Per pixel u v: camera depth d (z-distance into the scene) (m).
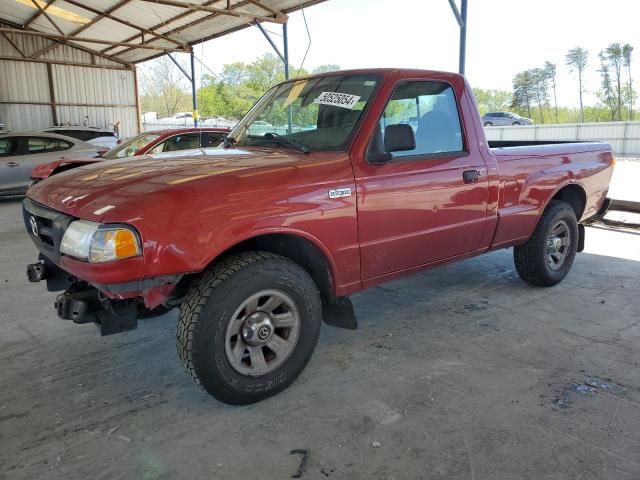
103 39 20.44
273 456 2.36
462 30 10.17
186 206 2.45
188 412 2.74
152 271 2.38
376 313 4.14
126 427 2.61
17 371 3.23
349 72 3.48
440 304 4.33
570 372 3.12
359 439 2.47
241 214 2.57
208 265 2.73
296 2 14.05
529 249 4.48
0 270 5.66
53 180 3.18
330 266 3.00
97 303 2.75
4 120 20.48
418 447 2.41
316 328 2.97
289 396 2.88
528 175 4.16
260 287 2.67
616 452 2.35
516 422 2.60
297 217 2.75
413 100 3.39
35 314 4.25
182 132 8.15
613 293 4.58
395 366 3.22
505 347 3.48
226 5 14.52
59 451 2.42
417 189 3.30
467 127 3.72
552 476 2.20
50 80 21.44
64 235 2.55
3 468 2.30
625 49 57.78
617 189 10.76
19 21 19.70
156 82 48.69
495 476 2.20
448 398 2.83
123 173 2.90
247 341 2.70
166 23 17.03
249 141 3.60
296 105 3.53
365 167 3.06
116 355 3.45
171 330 3.86
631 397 2.83
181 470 2.28
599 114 60.47
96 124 22.98
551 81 63.88
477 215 3.77
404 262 3.41
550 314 4.09
